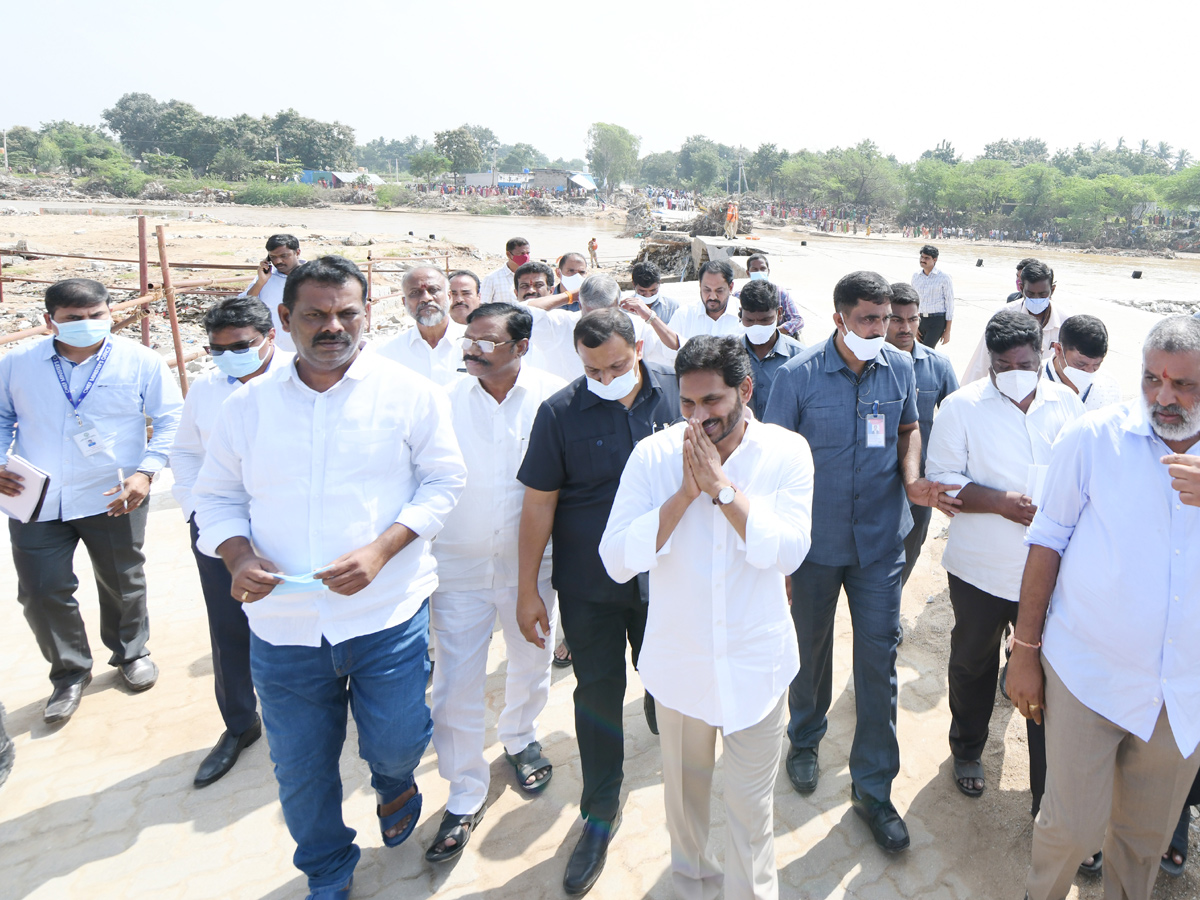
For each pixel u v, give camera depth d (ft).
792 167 256.93
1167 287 65.16
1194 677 6.89
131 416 12.67
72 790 10.68
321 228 173.06
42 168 354.54
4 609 15.60
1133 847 7.63
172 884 9.09
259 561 7.70
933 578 16.16
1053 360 12.02
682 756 7.76
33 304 49.29
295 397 7.98
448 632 9.91
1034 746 9.29
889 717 9.59
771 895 7.75
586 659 9.38
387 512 8.27
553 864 9.34
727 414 6.98
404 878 9.14
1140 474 6.97
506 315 9.75
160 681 13.33
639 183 490.49
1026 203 207.72
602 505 9.26
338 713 8.48
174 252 84.38
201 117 400.47
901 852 9.30
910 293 12.57
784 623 7.59
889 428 9.86
